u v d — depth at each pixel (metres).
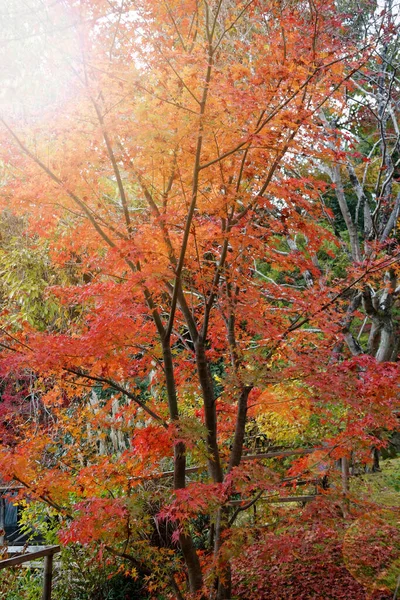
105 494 6.00
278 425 7.28
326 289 5.05
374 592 4.94
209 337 5.63
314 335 5.34
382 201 7.45
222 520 4.70
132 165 4.19
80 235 4.65
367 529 5.72
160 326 4.64
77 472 5.30
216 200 4.25
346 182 8.95
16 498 4.39
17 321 8.18
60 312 8.15
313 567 5.58
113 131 3.88
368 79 7.22
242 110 3.80
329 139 4.50
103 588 5.65
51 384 6.72
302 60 3.84
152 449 4.57
